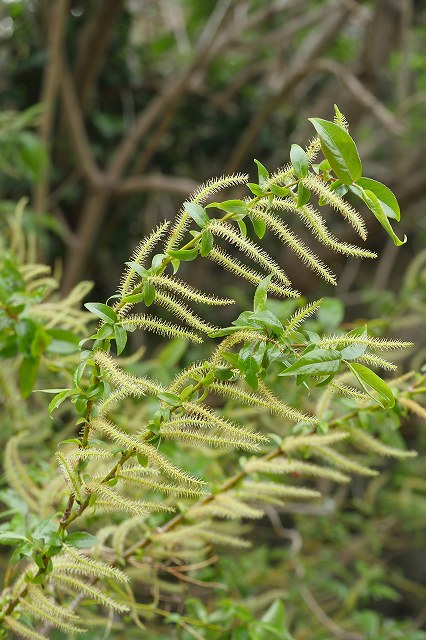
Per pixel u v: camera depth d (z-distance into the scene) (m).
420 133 3.29
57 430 1.39
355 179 0.88
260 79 3.41
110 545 1.24
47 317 1.17
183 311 0.90
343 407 1.13
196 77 3.19
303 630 1.86
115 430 0.90
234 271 0.90
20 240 1.29
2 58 3.08
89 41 2.81
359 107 2.94
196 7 3.46
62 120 2.90
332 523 2.11
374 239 3.46
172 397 0.90
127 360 1.24
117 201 2.99
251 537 2.31
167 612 1.17
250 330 0.90
